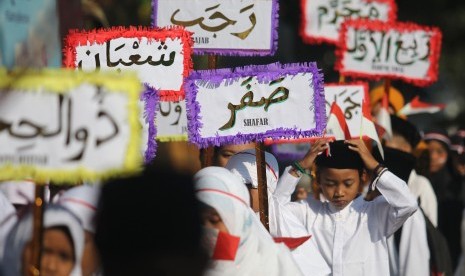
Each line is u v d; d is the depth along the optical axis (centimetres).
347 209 1245
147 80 1146
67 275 726
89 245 738
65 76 723
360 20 1720
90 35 1141
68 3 1293
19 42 1009
